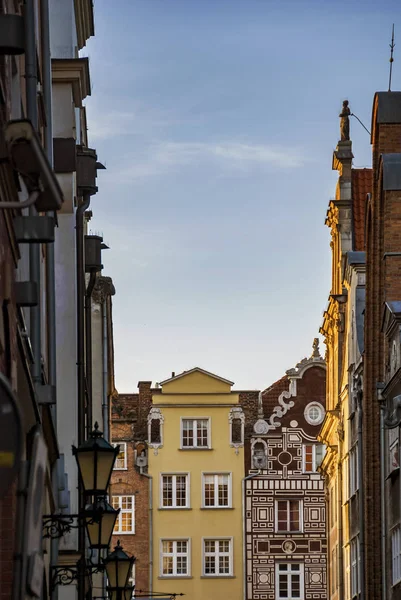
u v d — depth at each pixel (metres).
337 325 57.25
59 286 27.36
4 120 12.04
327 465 62.25
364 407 45.22
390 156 41.31
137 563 78.44
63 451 26.73
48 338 21.73
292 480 79.00
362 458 46.31
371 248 44.88
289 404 79.75
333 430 59.41
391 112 42.41
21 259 16.70
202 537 78.62
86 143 37.88
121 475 79.50
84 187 28.36
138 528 78.94
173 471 79.44
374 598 44.00
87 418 31.67
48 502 20.73
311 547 78.12
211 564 78.50
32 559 10.62
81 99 28.17
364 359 45.25
